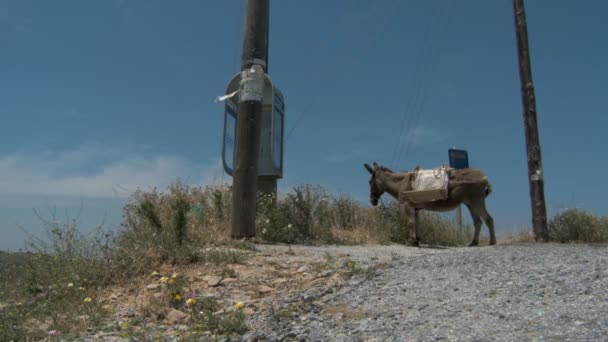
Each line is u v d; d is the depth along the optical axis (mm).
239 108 9305
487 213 11047
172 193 10969
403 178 11797
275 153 10992
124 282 6156
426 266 6195
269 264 6801
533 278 5211
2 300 5852
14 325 4660
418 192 11203
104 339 4172
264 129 10914
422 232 13180
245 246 8180
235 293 5477
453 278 5410
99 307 4988
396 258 7152
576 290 4656
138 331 4266
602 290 4602
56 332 4273
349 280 5695
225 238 8922
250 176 9086
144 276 6254
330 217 12125
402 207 11562
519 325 3676
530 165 10539
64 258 6535
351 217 12461
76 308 5086
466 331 3590
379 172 12180
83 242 6758
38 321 4926
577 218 11500
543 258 6383
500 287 4918
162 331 4238
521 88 10797
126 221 8047
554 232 11578
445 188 10992
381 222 12297
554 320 3738
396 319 4023
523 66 10750
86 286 5953
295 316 4332
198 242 8047
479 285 5031
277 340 3711
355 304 4566
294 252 8039
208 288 5703
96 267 6383
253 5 9875
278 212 10273
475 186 11023
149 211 7656
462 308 4234
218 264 6695
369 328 3797
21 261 6625
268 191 10984
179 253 6871
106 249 6754
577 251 7141
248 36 9852
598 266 5672
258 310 4754
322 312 4383
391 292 4945
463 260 6445
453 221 14234
